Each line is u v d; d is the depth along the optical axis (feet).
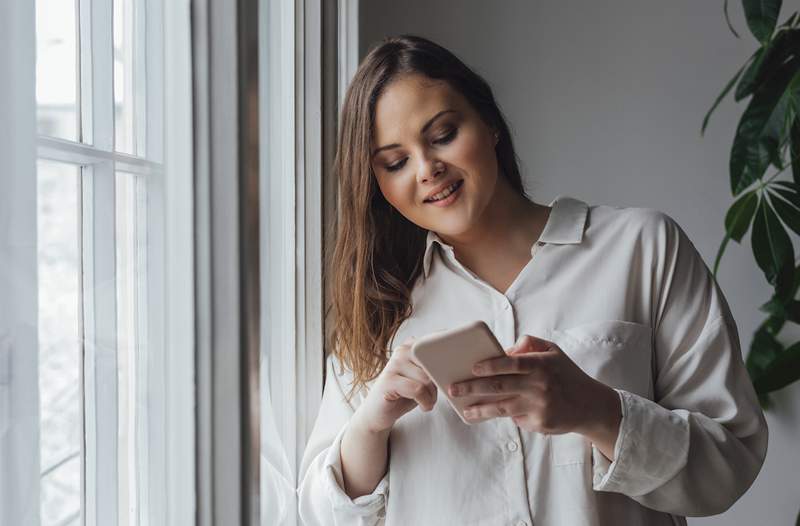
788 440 7.59
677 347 3.76
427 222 3.66
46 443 2.15
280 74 4.39
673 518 3.85
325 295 5.03
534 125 7.92
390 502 3.74
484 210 3.85
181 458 3.08
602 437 3.31
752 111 6.70
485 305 3.83
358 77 3.75
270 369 4.11
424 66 3.59
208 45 3.10
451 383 3.10
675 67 7.70
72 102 2.32
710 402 3.65
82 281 2.36
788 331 7.62
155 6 2.96
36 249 1.82
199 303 3.12
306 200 4.98
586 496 3.49
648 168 7.78
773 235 6.76
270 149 4.17
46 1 2.17
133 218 2.80
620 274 3.75
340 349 4.08
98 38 2.51
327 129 5.17
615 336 3.64
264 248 4.01
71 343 2.29
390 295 3.98
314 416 4.88
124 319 2.71
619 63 7.79
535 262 3.81
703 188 7.71
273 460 4.02
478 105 3.75
